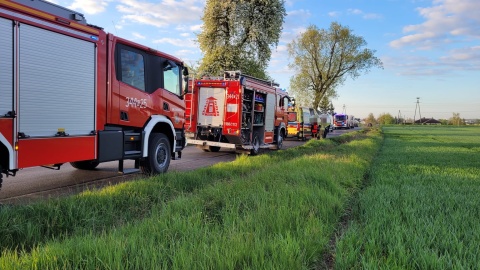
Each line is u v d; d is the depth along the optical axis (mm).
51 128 6055
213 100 14203
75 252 3221
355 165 10352
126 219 4938
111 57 7438
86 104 6824
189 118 14453
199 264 2984
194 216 4461
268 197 5504
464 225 4469
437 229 4246
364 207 5465
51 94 6023
